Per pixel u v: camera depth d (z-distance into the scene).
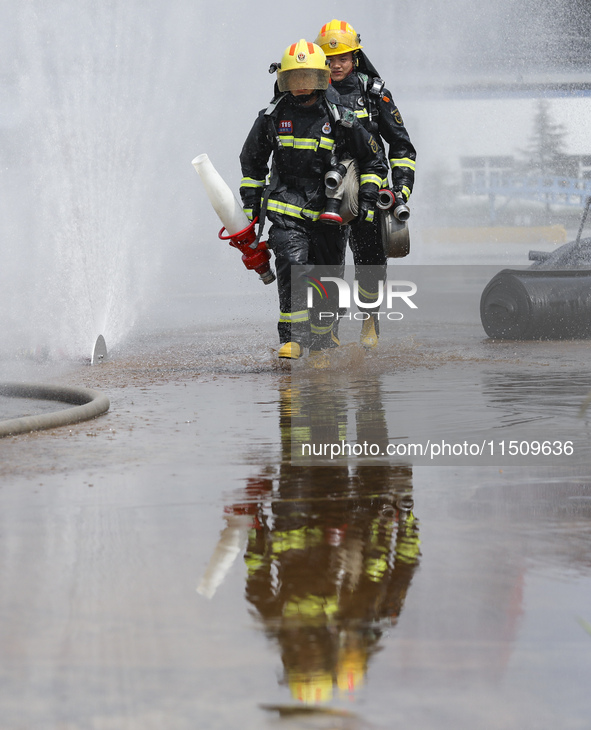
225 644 2.32
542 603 2.59
